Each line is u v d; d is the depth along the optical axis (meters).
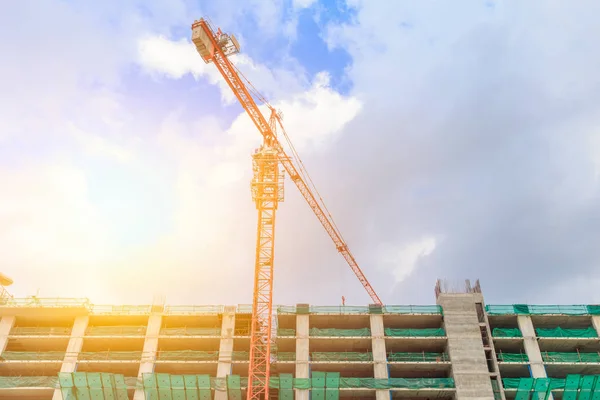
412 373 78.62
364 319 79.88
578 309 78.81
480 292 80.75
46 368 78.94
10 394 75.69
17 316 81.00
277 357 77.00
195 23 88.75
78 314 80.81
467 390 71.56
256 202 89.94
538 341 77.56
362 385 72.69
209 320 81.19
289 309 79.94
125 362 76.12
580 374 77.12
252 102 96.12
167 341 79.50
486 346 75.81
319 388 72.38
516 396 72.31
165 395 73.38
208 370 78.44
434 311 78.94
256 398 73.00
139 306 81.69
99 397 73.06
